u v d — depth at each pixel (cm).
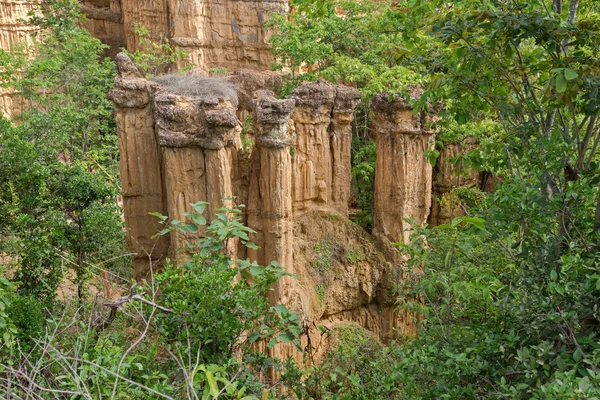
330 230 2189
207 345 959
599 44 988
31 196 1814
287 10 3341
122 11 4247
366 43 2734
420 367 902
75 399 762
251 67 3391
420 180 2228
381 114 2175
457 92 1163
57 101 3338
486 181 2748
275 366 1068
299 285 2058
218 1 3328
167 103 1762
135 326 1077
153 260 2008
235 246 1861
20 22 3750
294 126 2070
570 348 847
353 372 1298
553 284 785
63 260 1834
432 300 1034
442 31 1047
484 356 880
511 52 1032
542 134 1042
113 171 3133
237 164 1952
